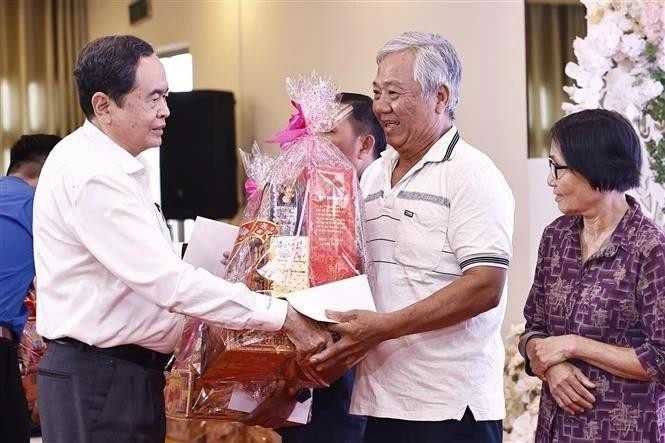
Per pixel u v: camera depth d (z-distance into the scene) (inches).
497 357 105.4
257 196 106.9
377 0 223.0
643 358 90.9
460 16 196.9
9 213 147.8
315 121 104.1
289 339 98.7
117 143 104.9
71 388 101.0
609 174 95.0
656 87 133.6
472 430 101.9
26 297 152.4
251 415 111.3
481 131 191.8
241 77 287.1
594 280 96.4
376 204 107.7
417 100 101.7
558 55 175.3
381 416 102.8
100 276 101.6
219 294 97.3
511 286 181.5
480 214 99.2
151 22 323.6
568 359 97.1
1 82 345.4
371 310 98.6
